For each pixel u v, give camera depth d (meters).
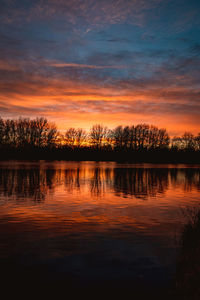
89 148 109.19
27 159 88.62
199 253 6.88
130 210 12.44
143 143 107.25
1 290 5.18
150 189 20.73
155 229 9.20
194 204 14.30
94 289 5.25
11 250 7.11
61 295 5.04
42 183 23.33
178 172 42.19
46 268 6.09
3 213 11.38
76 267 6.16
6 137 93.81
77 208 12.68
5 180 24.97
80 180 27.22
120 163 78.56
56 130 101.44
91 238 8.16
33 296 4.99
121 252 7.05
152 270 6.04
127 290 5.21
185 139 105.44
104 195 17.11
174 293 5.09
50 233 8.60
